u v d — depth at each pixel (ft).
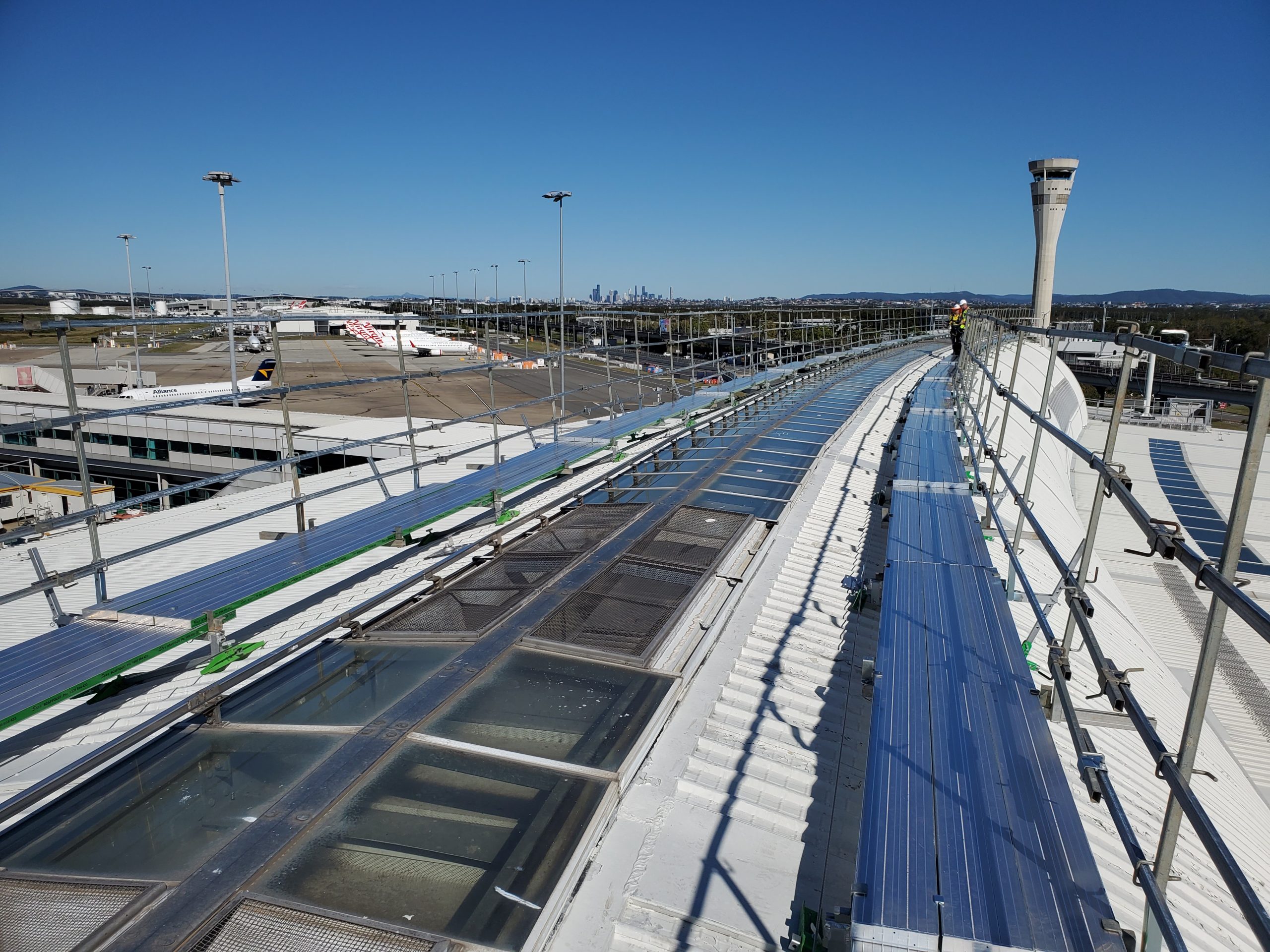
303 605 18.38
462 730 12.08
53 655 11.92
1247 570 61.05
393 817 10.04
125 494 74.95
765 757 13.01
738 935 9.48
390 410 108.58
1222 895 13.42
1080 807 13.43
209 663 14.75
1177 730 26.50
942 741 10.44
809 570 20.77
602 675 13.94
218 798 10.46
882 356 93.20
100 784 10.77
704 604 17.65
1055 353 14.25
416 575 18.40
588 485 28.07
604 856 10.37
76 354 198.59
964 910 7.70
